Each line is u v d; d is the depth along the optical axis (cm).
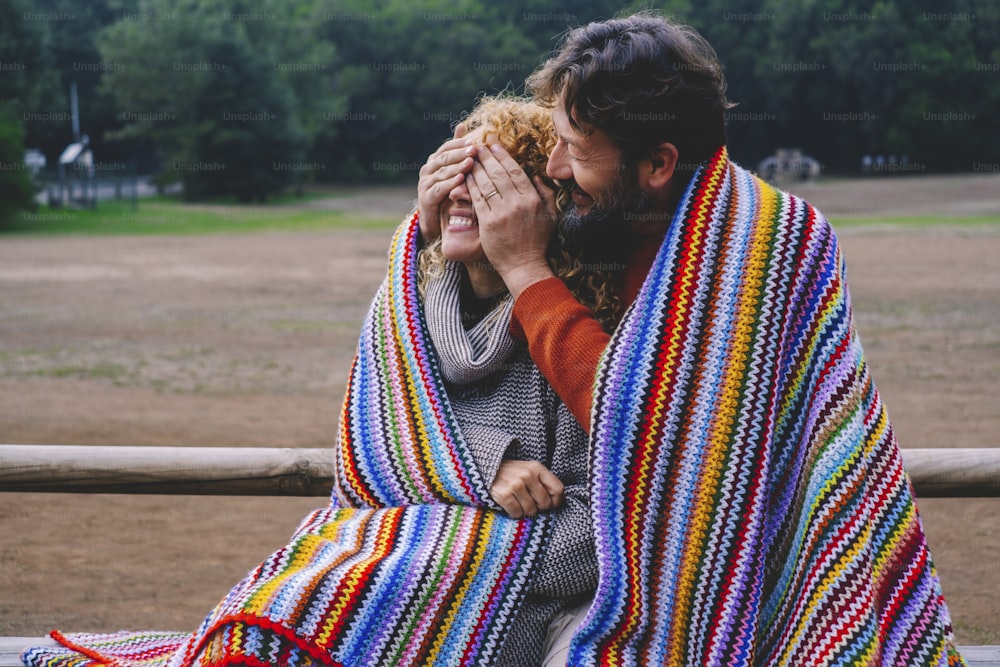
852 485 135
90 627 338
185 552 426
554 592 147
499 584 142
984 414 681
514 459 153
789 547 138
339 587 135
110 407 707
